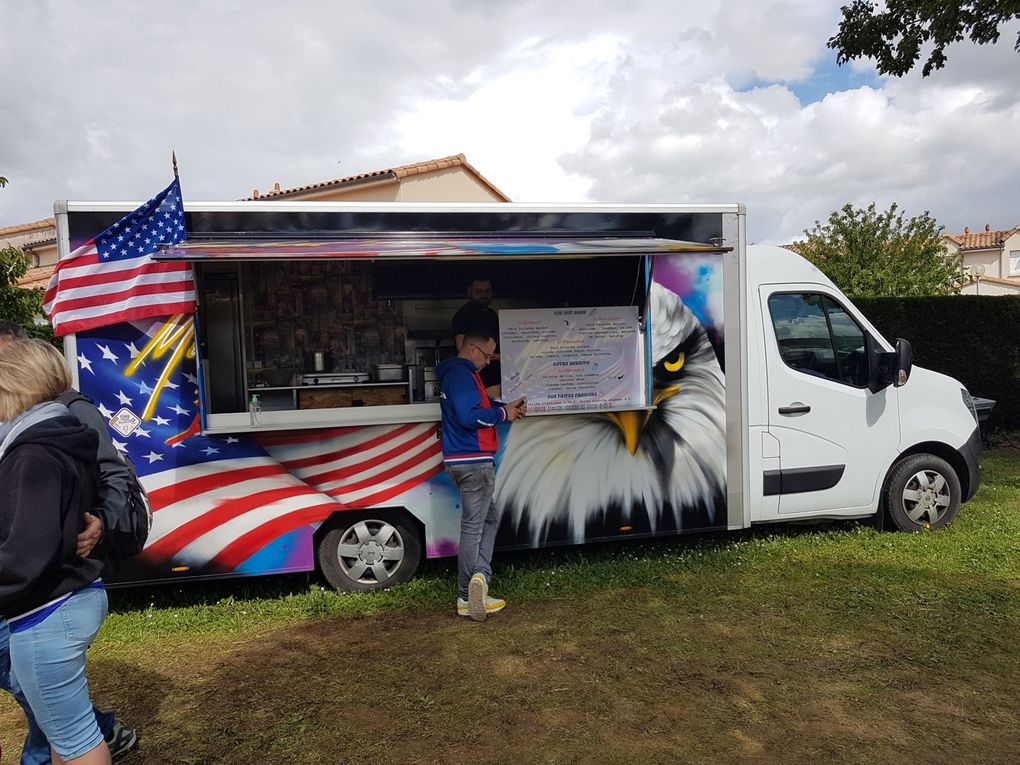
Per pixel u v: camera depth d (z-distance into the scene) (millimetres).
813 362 5902
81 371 4426
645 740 3223
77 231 4465
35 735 2678
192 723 3432
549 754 3129
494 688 3707
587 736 3260
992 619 4453
